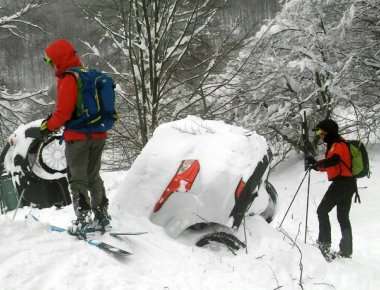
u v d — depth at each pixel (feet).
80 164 12.84
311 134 44.29
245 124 42.83
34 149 18.25
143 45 34.45
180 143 15.55
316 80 41.81
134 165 15.60
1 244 11.16
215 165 14.71
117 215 14.42
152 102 35.27
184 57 38.37
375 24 43.83
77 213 12.85
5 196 18.63
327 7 43.45
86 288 10.12
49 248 11.34
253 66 42.80
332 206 19.27
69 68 12.58
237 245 14.61
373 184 34.58
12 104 59.82
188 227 15.37
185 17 37.78
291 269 14.12
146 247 13.19
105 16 36.50
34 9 58.90
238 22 37.99
